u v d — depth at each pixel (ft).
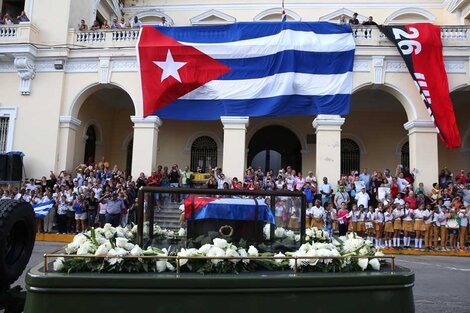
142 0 72.90
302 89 40.09
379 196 48.85
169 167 68.18
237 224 11.85
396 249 44.75
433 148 52.80
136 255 9.79
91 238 11.43
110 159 71.61
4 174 54.44
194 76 42.16
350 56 40.81
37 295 8.89
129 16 72.95
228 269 9.86
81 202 48.21
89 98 64.18
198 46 42.65
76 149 60.39
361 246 11.98
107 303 8.89
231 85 41.37
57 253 10.25
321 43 41.22
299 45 40.98
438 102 51.34
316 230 14.82
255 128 67.82
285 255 10.68
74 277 8.90
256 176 52.80
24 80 58.44
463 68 53.67
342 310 9.53
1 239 11.23
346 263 10.39
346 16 68.74
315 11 69.41
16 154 55.01
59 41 58.95
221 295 9.16
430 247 45.50
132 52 57.62
